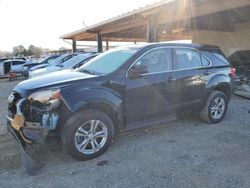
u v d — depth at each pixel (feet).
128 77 14.83
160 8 30.12
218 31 49.55
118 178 11.82
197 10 31.27
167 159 13.52
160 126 18.58
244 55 36.17
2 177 12.03
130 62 15.11
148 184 11.33
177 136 16.71
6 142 15.87
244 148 14.89
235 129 18.10
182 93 17.17
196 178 11.73
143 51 15.69
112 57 16.39
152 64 15.97
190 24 44.73
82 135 13.25
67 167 12.83
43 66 47.11
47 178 11.90
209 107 18.80
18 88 13.99
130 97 14.92
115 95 14.24
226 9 31.27
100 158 13.71
